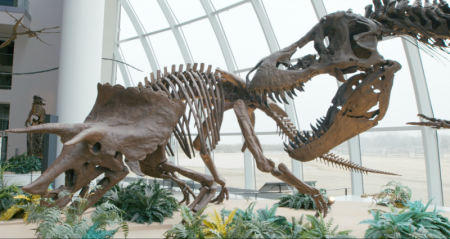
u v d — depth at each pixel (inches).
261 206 258.5
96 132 149.9
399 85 335.9
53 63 636.7
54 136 253.8
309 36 181.2
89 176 156.9
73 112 277.0
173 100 179.8
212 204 260.5
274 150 466.3
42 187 137.3
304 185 192.1
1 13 589.6
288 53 182.4
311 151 171.9
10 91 622.5
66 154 148.3
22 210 189.3
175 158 599.5
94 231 138.0
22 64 628.7
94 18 291.1
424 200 328.8
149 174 207.9
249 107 213.6
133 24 556.4
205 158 225.3
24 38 632.4
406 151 341.7
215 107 194.9
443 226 168.7
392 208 194.9
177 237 148.0
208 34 487.2
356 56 172.4
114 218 147.1
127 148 161.5
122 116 173.2
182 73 204.1
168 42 547.5
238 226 145.0
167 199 220.7
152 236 163.6
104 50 576.7
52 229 125.0
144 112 174.6
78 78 280.2
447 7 160.9
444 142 311.3
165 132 175.2
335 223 199.2
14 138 619.5
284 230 164.6
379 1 179.3
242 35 449.4
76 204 156.1
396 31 173.8
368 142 369.4
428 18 161.2
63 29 285.7
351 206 260.7
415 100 325.7
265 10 416.2
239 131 491.2
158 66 581.3
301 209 249.1
